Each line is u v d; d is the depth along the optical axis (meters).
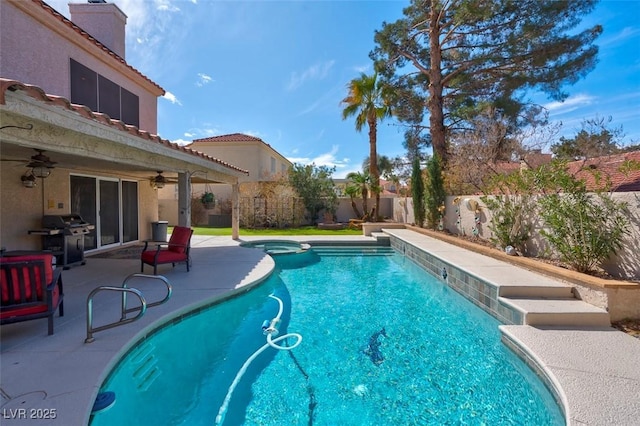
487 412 3.69
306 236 16.30
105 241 11.48
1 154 7.31
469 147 14.85
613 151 12.47
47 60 7.98
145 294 6.27
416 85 20.81
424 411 3.71
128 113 11.28
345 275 10.10
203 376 4.37
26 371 3.48
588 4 14.48
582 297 5.57
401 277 9.88
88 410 2.93
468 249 10.16
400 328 6.02
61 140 4.80
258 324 6.14
